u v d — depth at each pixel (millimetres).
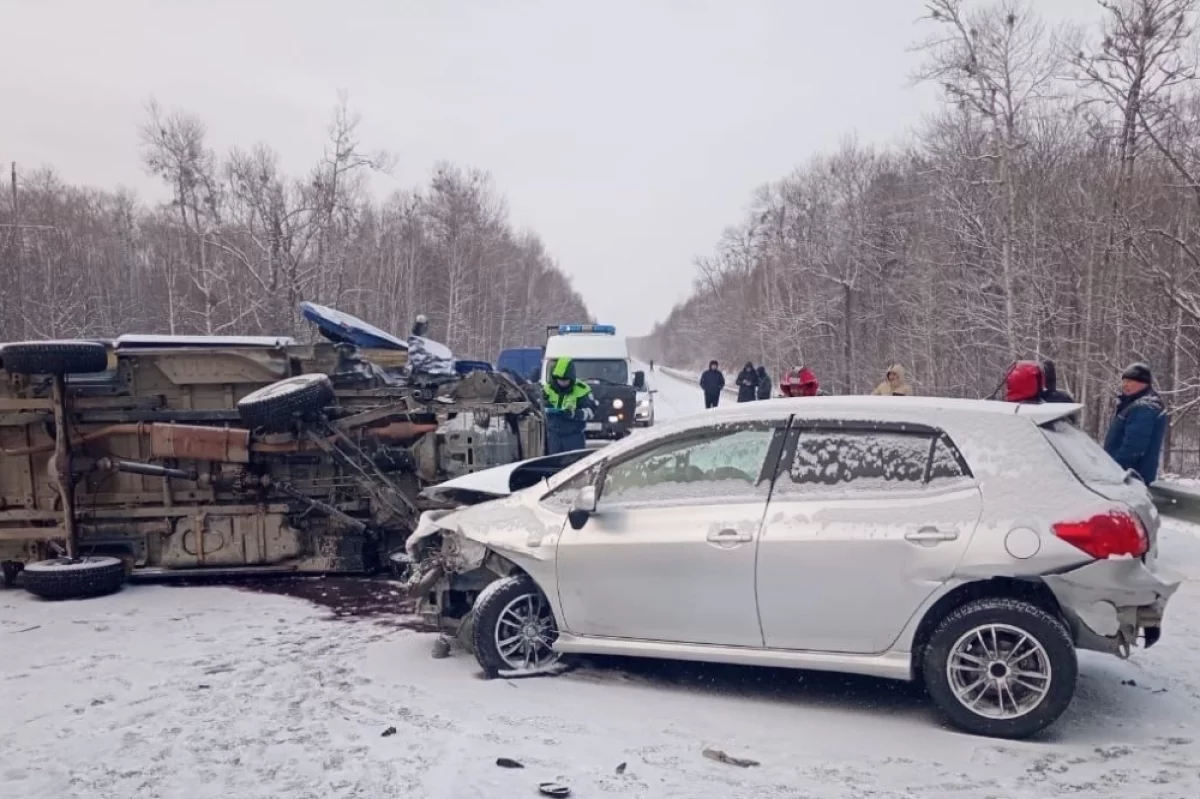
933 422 4895
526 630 5602
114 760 4246
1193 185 14977
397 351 11117
